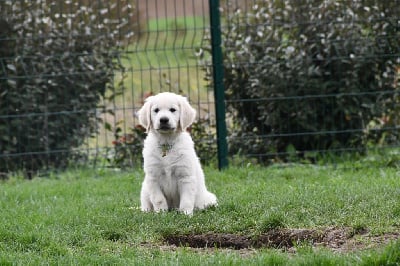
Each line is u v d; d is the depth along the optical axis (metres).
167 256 8.11
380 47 15.02
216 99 14.08
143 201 10.75
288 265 7.48
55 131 15.12
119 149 14.91
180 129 10.60
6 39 14.45
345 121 15.21
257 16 15.02
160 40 23.62
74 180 13.95
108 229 9.34
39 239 8.91
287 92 15.08
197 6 33.09
